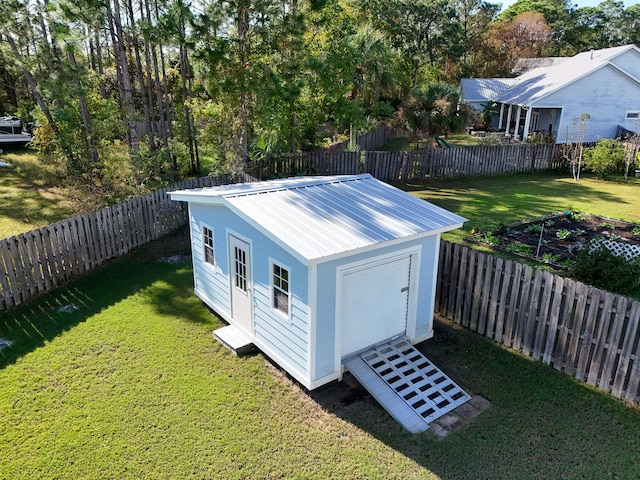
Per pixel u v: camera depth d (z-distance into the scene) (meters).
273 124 17.23
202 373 7.25
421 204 8.28
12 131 23.58
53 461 5.55
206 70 15.94
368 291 7.18
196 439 5.92
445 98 20.17
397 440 5.95
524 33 53.44
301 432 6.08
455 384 6.93
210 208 8.39
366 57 23.55
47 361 7.43
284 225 6.73
